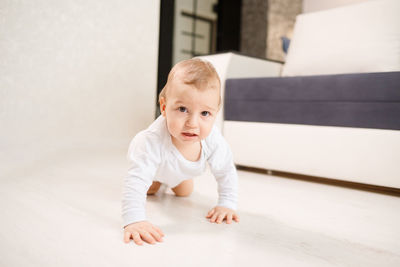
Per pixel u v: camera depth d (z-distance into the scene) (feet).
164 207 3.01
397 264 1.99
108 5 7.43
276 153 4.95
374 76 4.00
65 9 6.75
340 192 4.08
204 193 3.63
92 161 5.49
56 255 1.87
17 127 6.17
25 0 6.15
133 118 8.14
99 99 7.47
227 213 2.73
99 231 2.31
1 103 5.95
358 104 4.15
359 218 2.97
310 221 2.82
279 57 12.91
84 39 7.09
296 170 4.76
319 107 4.49
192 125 2.21
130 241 2.15
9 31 5.98
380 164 4.02
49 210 2.75
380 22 5.62
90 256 1.88
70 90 6.95
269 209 3.14
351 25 5.90
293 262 1.95
